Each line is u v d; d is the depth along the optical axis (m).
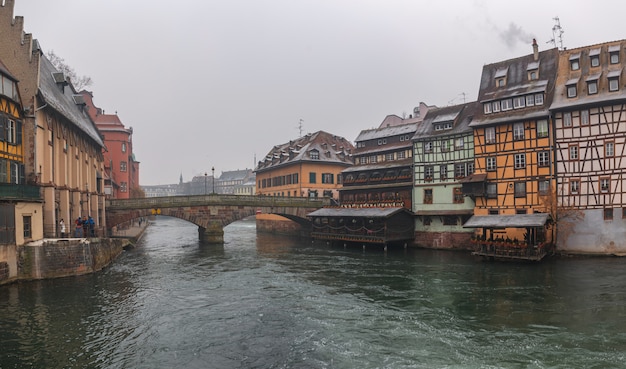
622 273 23.38
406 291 20.92
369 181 44.59
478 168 33.84
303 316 16.80
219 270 27.31
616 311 16.61
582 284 21.11
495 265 27.55
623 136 27.66
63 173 29.47
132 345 13.52
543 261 27.94
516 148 31.94
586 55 30.84
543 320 15.77
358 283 22.98
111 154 70.31
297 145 67.00
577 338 13.84
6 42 24.86
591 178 28.69
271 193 68.19
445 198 36.88
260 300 19.34
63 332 14.49
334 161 59.62
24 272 21.53
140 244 43.91
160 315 16.81
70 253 23.25
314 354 12.89
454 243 36.00
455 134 36.31
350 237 39.56
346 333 14.77
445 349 13.16
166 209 41.53
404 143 42.88
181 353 12.93
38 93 25.14
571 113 29.53
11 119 23.09
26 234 22.16
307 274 25.81
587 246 28.73
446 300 19.03
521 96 32.03
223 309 17.81
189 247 41.03
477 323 15.65
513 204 31.89
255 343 13.82
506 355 12.59
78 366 11.80
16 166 23.45
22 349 12.94
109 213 41.00
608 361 12.02
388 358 12.53
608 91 28.39
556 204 29.64
